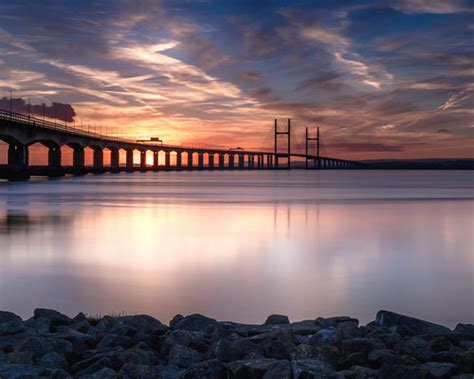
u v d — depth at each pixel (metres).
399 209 68.31
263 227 48.12
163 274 25.48
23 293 21.23
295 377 9.45
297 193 109.75
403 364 10.28
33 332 12.57
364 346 11.02
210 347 11.18
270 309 19.05
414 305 19.84
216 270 26.77
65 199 83.94
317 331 13.04
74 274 25.33
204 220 54.22
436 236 42.03
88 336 12.26
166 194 101.50
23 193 99.81
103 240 38.47
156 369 10.36
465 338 12.58
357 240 39.66
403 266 28.44
